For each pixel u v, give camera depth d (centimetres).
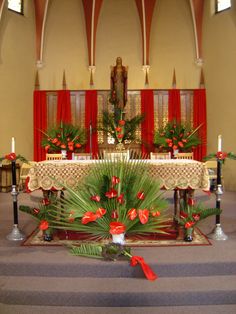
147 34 1138
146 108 1075
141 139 1067
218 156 494
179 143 970
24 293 375
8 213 679
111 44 1177
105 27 1173
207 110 1077
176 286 382
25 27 1080
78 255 432
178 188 495
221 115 1025
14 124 1042
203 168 495
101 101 1080
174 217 515
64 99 1080
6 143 1018
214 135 1050
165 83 1152
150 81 1166
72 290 375
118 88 892
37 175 495
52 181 495
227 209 711
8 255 433
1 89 1005
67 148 975
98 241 477
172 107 1075
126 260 418
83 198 464
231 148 994
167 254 434
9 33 1024
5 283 390
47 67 1148
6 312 361
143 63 1159
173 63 1142
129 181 465
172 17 1139
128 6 1169
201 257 423
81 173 498
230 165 988
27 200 820
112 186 454
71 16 1157
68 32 1159
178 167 495
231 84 994
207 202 791
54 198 503
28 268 409
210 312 361
